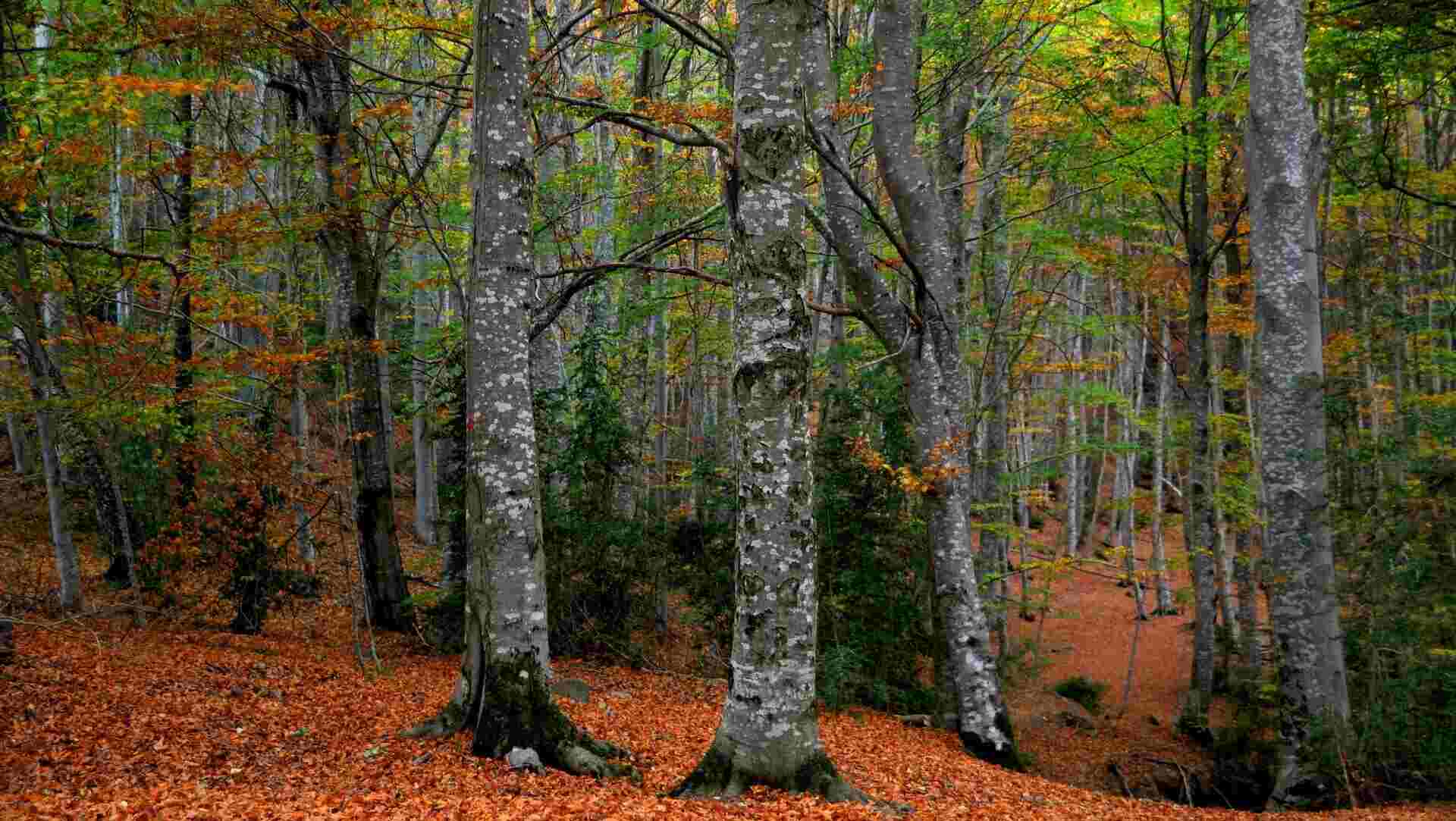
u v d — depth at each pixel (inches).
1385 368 673.0
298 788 238.2
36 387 388.2
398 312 907.4
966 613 414.9
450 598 501.7
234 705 319.0
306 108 490.9
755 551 240.1
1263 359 362.9
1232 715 573.9
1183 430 758.5
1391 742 327.9
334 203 482.6
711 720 387.5
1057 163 547.2
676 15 359.3
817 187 693.9
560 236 578.9
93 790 224.1
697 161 625.9
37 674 317.4
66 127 320.5
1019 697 619.2
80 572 531.5
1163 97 599.8
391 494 534.3
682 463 805.9
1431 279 661.9
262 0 376.5
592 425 527.8
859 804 231.9
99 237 441.4
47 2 369.7
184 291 407.2
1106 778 473.4
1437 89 616.1
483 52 271.6
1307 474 348.8
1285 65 355.9
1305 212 354.6
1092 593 972.6
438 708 348.2
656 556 560.4
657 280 668.7
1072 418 983.0
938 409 421.4
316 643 479.8
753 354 240.1
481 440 273.7
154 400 406.0
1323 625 342.6
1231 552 867.4
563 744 268.7
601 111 377.1
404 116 479.2
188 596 477.4
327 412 493.0
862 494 511.2
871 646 498.3
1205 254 575.8
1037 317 693.9
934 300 422.0
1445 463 353.1
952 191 585.3
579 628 528.7
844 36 552.1
